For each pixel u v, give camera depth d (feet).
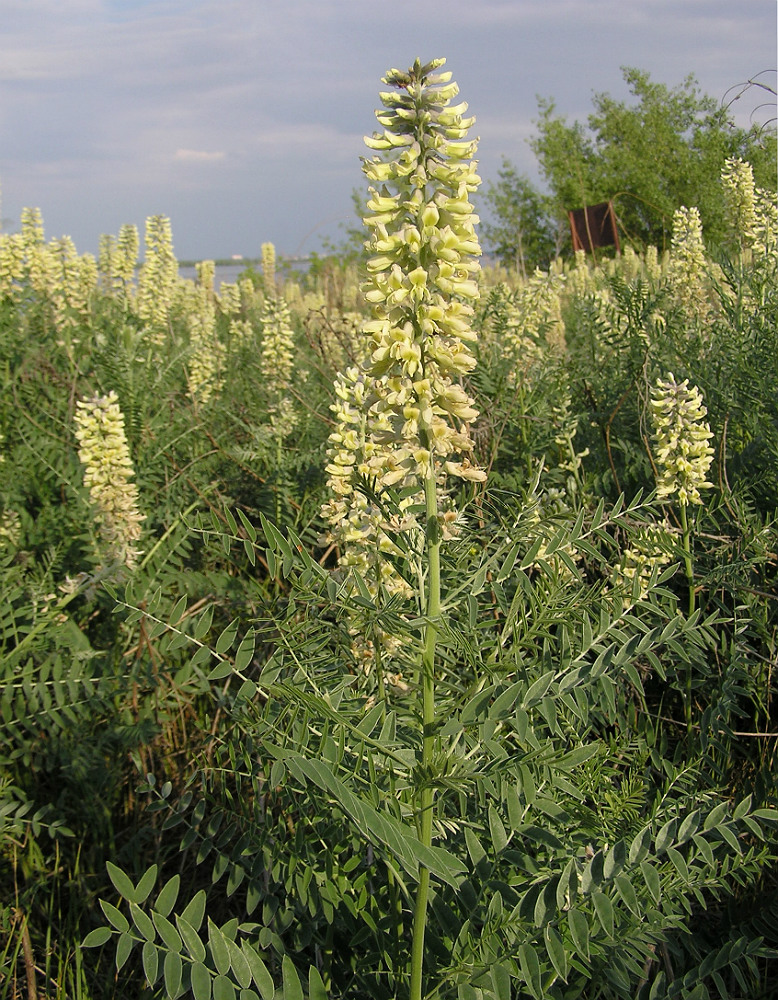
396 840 5.64
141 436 20.48
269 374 26.11
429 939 6.89
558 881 6.08
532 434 18.57
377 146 7.09
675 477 12.73
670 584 13.87
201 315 37.17
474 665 7.06
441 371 7.22
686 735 11.39
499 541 9.14
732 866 8.07
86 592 14.17
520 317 24.30
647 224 58.95
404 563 9.03
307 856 7.81
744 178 26.27
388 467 7.13
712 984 9.20
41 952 10.06
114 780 11.73
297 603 7.87
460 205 6.90
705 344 20.43
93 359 24.66
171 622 7.41
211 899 10.77
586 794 8.79
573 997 7.24
